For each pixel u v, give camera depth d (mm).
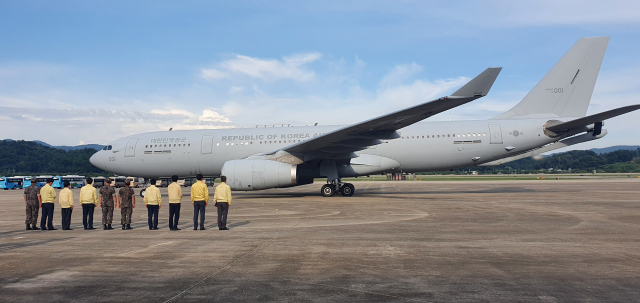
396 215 12227
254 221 11180
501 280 5043
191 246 7465
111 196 10227
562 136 20016
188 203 18484
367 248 7117
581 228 9359
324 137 17219
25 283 5020
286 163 19250
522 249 6953
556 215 11969
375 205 15656
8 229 10406
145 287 4820
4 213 15016
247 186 18906
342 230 9266
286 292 4598
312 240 7965
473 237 8188
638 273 5344
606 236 8242
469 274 5332
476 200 17891
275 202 17562
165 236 8742
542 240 7812
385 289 4695
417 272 5449
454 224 10141
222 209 9594
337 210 13891
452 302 4230
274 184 18812
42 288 4805
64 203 10195
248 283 4969
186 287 4812
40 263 6121
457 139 20453
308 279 5137
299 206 15539
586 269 5555
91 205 10258
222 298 4391
